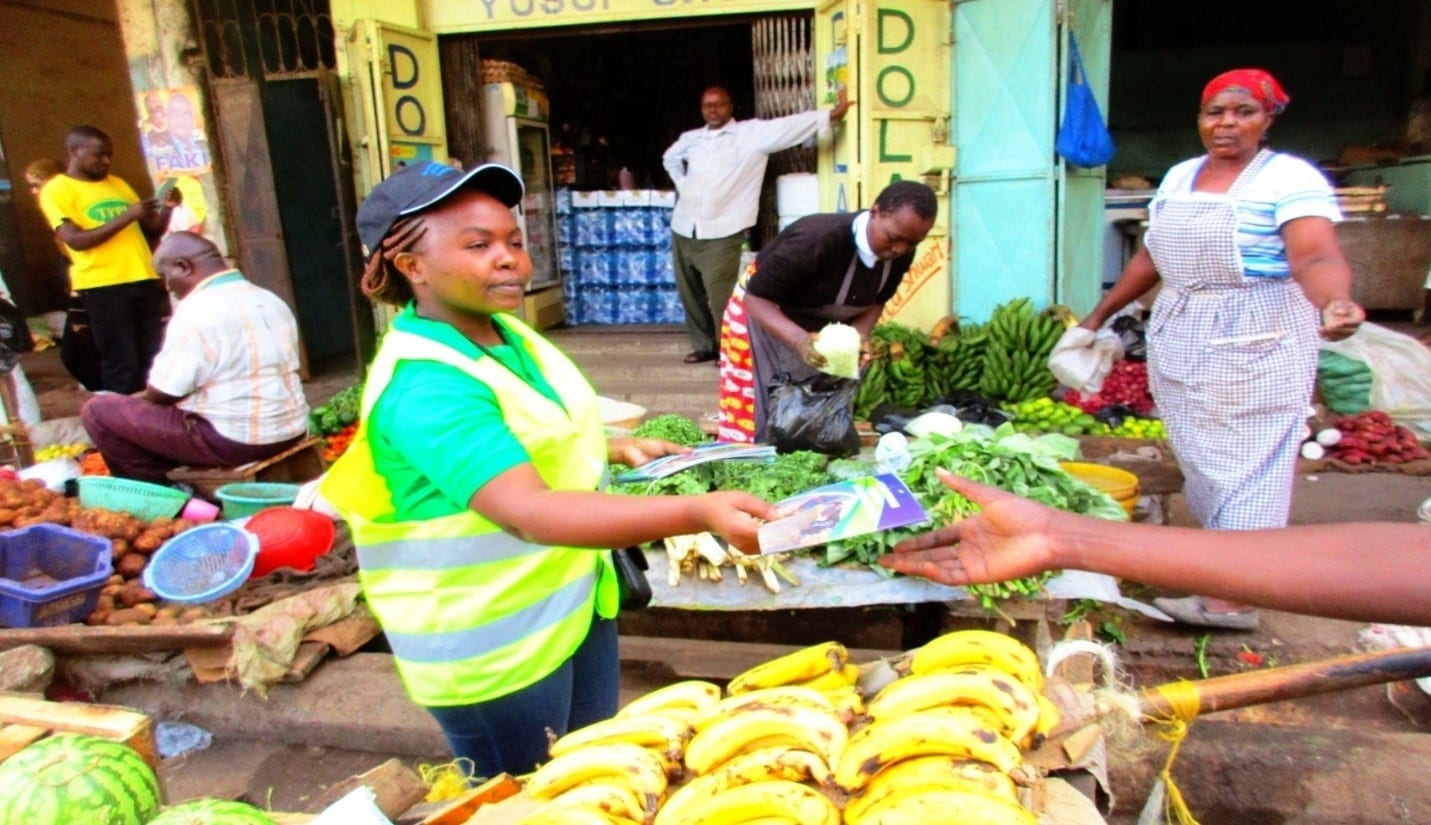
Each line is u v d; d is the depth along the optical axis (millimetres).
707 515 1557
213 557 3854
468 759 2072
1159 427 5512
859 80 6582
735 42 9914
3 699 1943
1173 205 3357
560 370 1967
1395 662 1714
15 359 6105
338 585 3717
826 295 4008
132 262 6758
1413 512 4824
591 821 1388
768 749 1476
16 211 10344
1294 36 10742
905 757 1427
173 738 3457
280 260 7898
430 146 7703
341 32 7434
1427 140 9789
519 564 1821
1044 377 6102
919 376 6234
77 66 11078
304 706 3398
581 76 10148
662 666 3508
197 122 7738
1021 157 6715
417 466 1635
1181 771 2799
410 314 1810
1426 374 6027
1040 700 1549
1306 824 2688
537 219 8672
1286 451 3359
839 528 1697
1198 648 3646
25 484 4504
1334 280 2947
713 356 7551
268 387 4836
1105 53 7371
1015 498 1343
